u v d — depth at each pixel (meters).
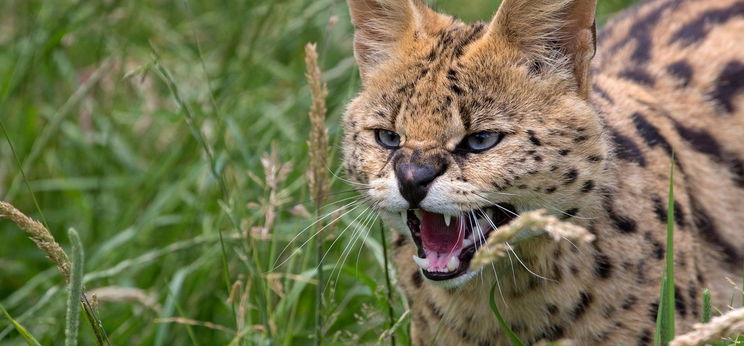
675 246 8.23
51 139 12.39
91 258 10.60
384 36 8.30
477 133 7.52
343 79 11.86
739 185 9.39
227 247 10.49
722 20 10.17
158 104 12.73
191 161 11.95
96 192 11.63
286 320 10.07
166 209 11.63
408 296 8.72
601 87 9.17
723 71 9.69
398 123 7.67
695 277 8.37
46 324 9.98
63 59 12.75
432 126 7.50
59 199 12.35
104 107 12.86
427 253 7.62
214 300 10.59
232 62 12.56
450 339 8.52
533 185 7.48
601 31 10.71
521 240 7.68
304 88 12.12
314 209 9.95
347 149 8.17
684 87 9.53
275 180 9.12
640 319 8.02
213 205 11.31
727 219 9.16
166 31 13.13
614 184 7.98
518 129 7.47
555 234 5.55
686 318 8.15
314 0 12.91
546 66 7.72
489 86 7.56
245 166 11.31
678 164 8.82
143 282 11.05
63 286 10.66
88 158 12.58
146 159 12.85
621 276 7.98
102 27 12.93
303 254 10.05
